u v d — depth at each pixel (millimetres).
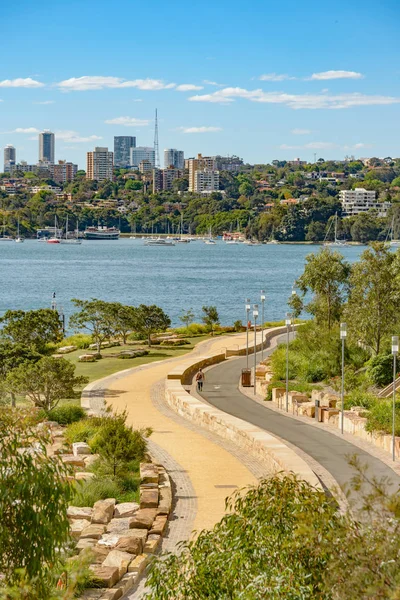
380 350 64812
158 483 34125
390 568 12609
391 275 64312
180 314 146250
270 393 58719
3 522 16953
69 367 52000
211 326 102500
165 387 60812
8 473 17562
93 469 35594
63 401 57219
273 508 16125
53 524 17453
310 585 14031
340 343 66375
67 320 131125
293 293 81938
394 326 64625
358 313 65312
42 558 17391
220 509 31266
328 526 14320
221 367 73625
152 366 74562
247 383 64625
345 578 12984
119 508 30297
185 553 17266
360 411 48750
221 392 61562
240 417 51406
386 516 14016
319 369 63219
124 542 25953
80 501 30719
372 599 12430
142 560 24844
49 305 157250
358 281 65875
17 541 17047
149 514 29141
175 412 54031
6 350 57969
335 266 79000
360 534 13711
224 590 15234
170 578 15992
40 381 50531
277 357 68750
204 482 35438
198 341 93938
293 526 15250
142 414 53062
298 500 16281
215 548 16016
